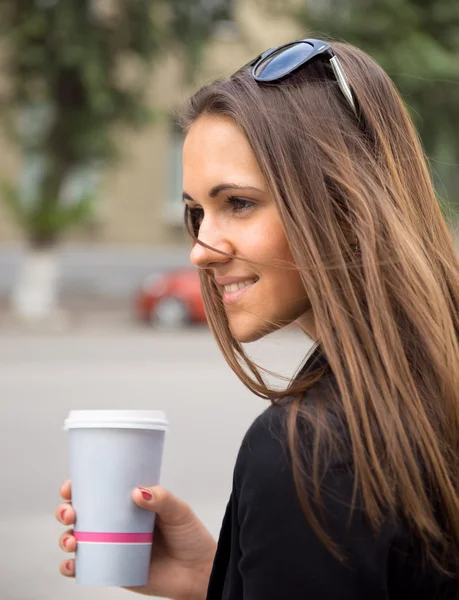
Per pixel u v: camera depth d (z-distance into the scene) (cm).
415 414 140
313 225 148
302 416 136
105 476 169
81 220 2145
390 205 152
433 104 1966
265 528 131
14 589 488
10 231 2547
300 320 162
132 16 1995
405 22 1998
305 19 2092
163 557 186
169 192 2658
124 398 1166
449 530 140
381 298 145
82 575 170
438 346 146
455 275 162
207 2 2070
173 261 2642
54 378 1355
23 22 1970
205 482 740
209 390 1245
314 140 152
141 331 2092
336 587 129
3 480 749
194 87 187
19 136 2103
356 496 131
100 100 1959
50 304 2184
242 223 154
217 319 171
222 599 145
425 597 139
